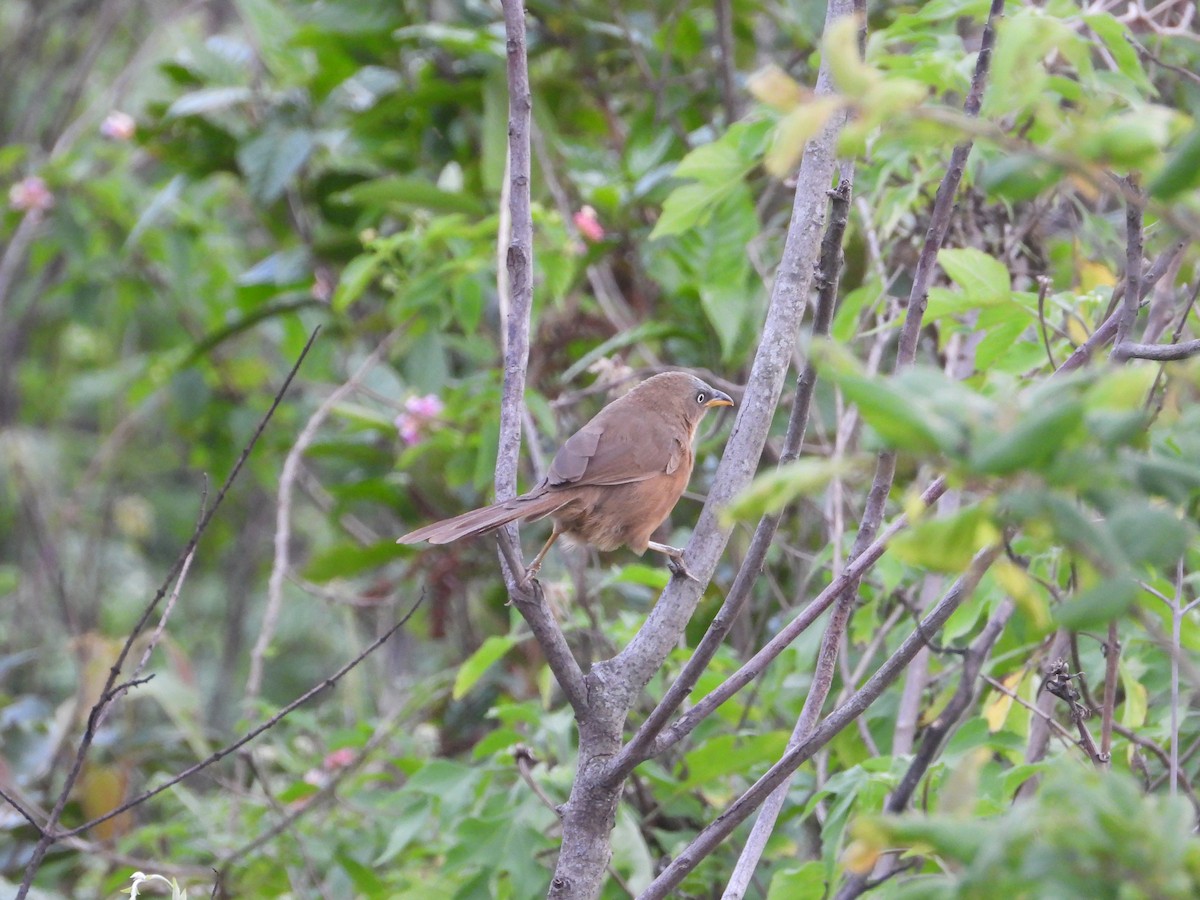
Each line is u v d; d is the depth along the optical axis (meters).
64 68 21.59
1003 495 3.47
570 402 10.96
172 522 21.09
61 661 17.69
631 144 12.62
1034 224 9.77
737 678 5.88
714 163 8.81
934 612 5.64
